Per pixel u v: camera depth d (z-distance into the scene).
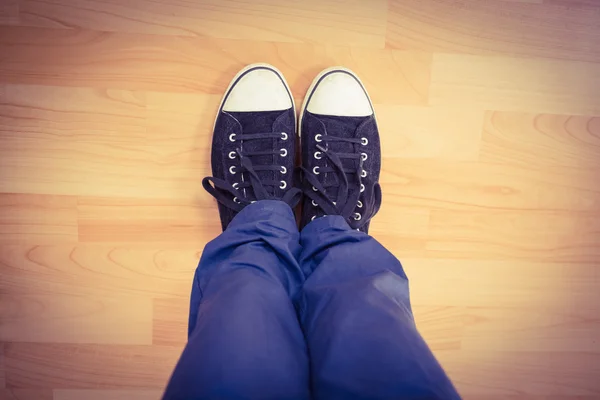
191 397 0.47
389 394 0.47
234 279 0.64
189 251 0.94
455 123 0.92
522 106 0.92
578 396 1.04
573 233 0.97
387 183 0.93
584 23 0.89
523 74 0.91
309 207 0.90
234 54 0.87
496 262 0.98
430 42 0.88
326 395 0.49
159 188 0.91
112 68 0.86
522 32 0.89
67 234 0.91
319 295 0.65
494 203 0.95
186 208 0.92
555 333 1.01
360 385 0.49
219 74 0.87
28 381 0.97
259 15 0.86
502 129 0.92
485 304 0.99
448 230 0.96
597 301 1.00
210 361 0.50
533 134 0.93
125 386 0.98
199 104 0.88
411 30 0.88
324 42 0.87
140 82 0.86
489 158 0.94
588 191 0.96
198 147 0.90
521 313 1.00
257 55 0.87
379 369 0.50
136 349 0.97
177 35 0.85
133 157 0.89
